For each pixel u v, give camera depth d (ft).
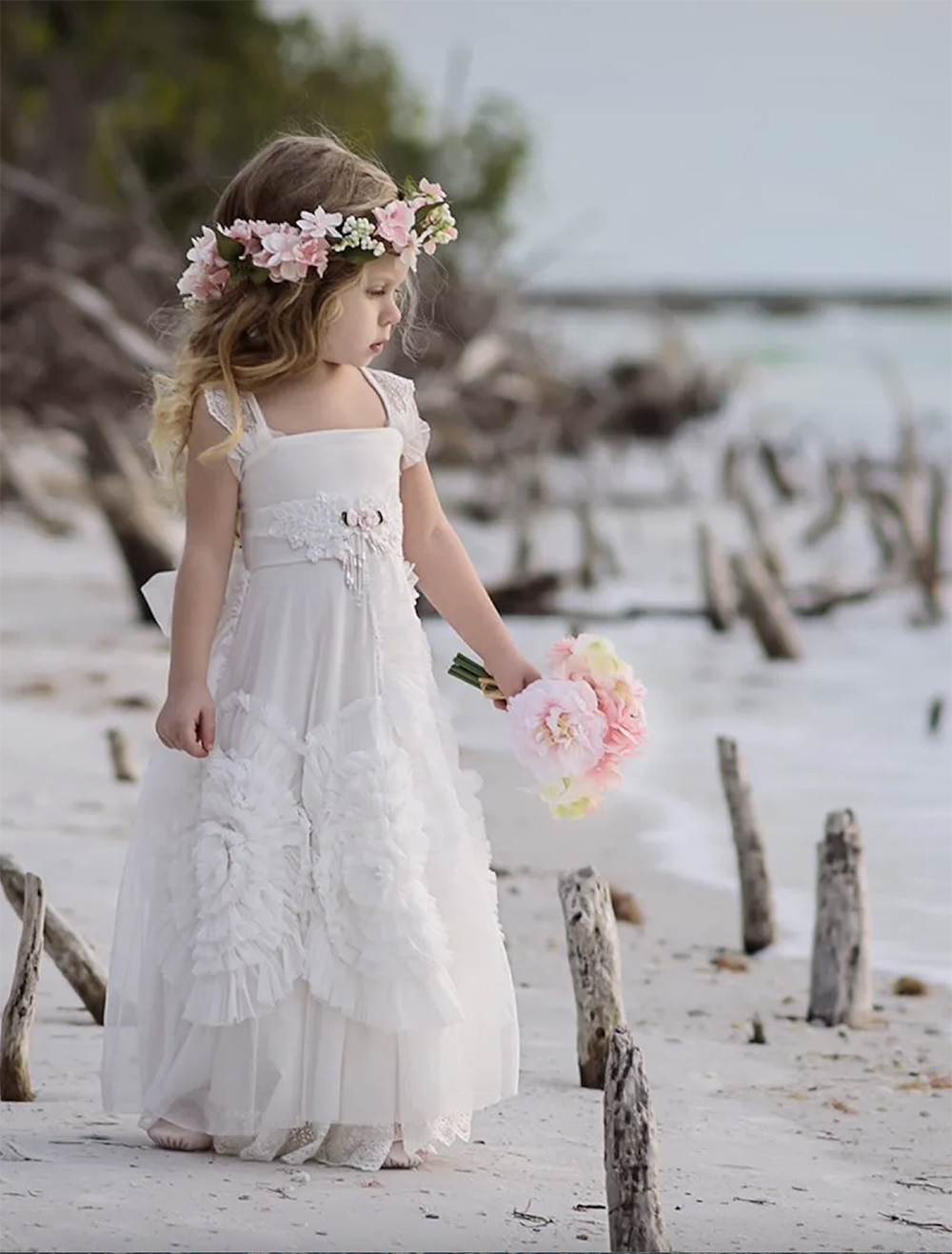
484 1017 14.01
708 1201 13.79
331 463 14.15
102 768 33.14
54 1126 14.60
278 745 13.78
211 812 13.69
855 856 21.11
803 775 35.63
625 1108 11.76
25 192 90.17
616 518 86.38
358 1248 11.47
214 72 120.67
